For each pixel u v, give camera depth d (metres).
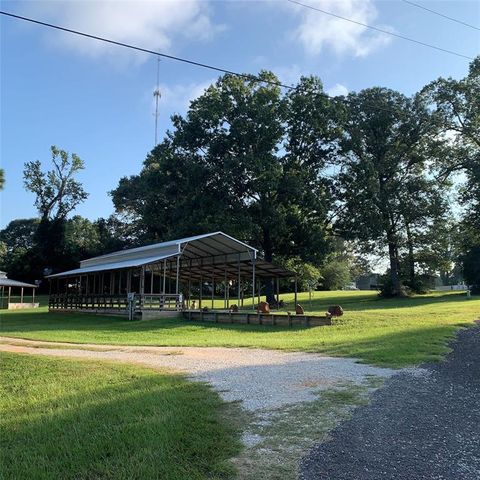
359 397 7.85
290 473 4.96
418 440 5.95
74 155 72.38
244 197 39.03
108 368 10.46
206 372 10.11
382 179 44.09
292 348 13.99
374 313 24.81
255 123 37.50
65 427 6.21
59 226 70.94
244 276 33.62
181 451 5.41
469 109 42.25
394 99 43.31
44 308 45.75
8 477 4.76
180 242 27.73
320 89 40.34
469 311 24.30
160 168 41.62
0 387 9.02
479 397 8.02
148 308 26.67
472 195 42.28
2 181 43.72
